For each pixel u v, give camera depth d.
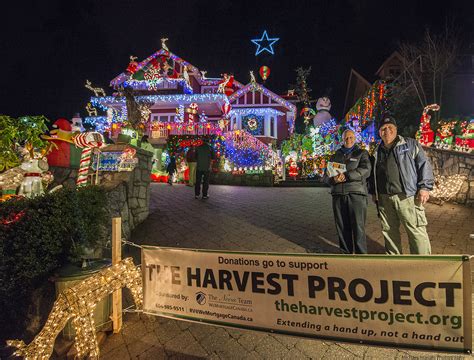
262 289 2.67
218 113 29.23
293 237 6.22
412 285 2.24
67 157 7.31
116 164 7.07
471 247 5.27
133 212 7.12
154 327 3.72
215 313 2.85
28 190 5.36
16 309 4.19
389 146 4.33
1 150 5.78
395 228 4.38
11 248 4.11
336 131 20.22
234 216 7.95
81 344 3.16
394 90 15.84
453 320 2.15
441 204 8.27
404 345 2.27
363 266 2.35
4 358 3.77
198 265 2.92
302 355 3.06
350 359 2.96
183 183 18.44
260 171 16.69
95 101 26.03
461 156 8.62
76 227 4.50
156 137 23.50
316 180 17.84
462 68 18.12
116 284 3.48
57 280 3.48
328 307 2.46
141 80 26.92
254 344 3.28
